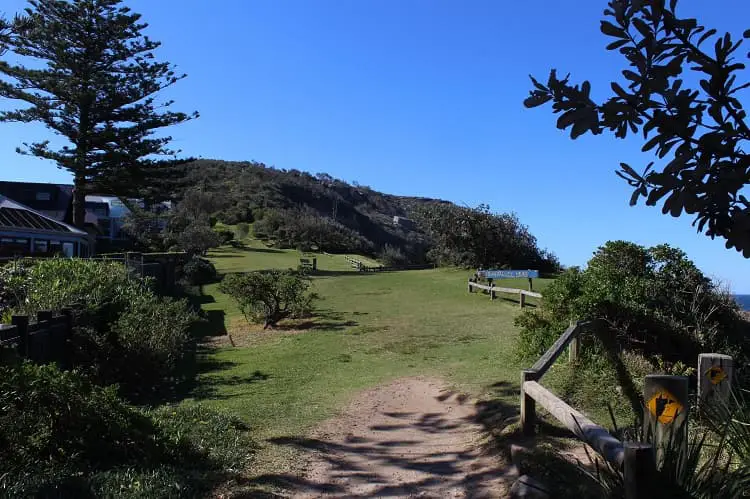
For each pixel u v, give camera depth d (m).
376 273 34.75
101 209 59.62
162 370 9.29
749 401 5.31
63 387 4.48
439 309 18.36
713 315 8.73
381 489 4.84
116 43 30.55
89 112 30.73
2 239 27.23
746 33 1.98
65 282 9.76
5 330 6.32
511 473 4.83
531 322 9.75
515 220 31.83
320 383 9.43
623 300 8.39
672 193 2.04
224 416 6.68
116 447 4.71
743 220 1.94
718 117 2.02
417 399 8.27
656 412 3.59
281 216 76.38
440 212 32.19
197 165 118.50
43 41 28.25
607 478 3.60
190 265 28.70
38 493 3.82
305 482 4.95
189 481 4.44
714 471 3.25
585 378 7.50
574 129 2.17
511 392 7.73
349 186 141.25
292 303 17.53
